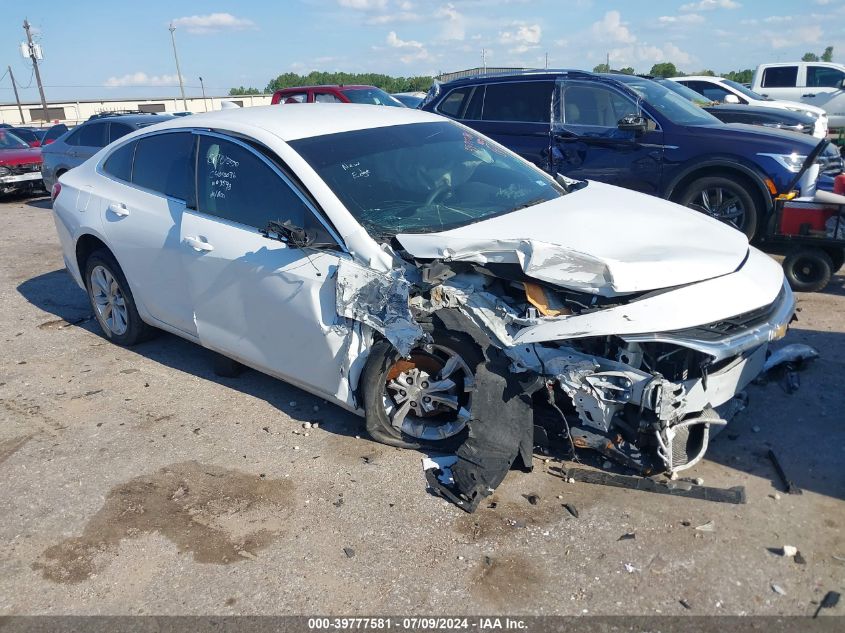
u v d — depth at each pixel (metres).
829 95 16.44
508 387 3.36
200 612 2.79
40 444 4.13
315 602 2.80
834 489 3.28
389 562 2.99
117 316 5.53
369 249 3.61
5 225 11.71
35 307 6.75
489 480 3.28
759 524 3.06
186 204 4.56
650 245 3.47
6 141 15.49
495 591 2.79
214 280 4.30
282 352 4.04
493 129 8.62
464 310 3.47
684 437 3.29
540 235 3.55
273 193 4.05
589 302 3.20
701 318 3.09
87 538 3.27
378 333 3.69
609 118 7.89
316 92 13.82
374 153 4.23
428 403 3.68
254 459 3.84
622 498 3.29
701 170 7.38
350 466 3.71
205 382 4.87
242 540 3.19
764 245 7.78
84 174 5.62
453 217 3.94
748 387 4.27
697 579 2.78
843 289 6.17
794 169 6.90
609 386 3.15
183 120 4.90
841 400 4.08
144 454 3.96
